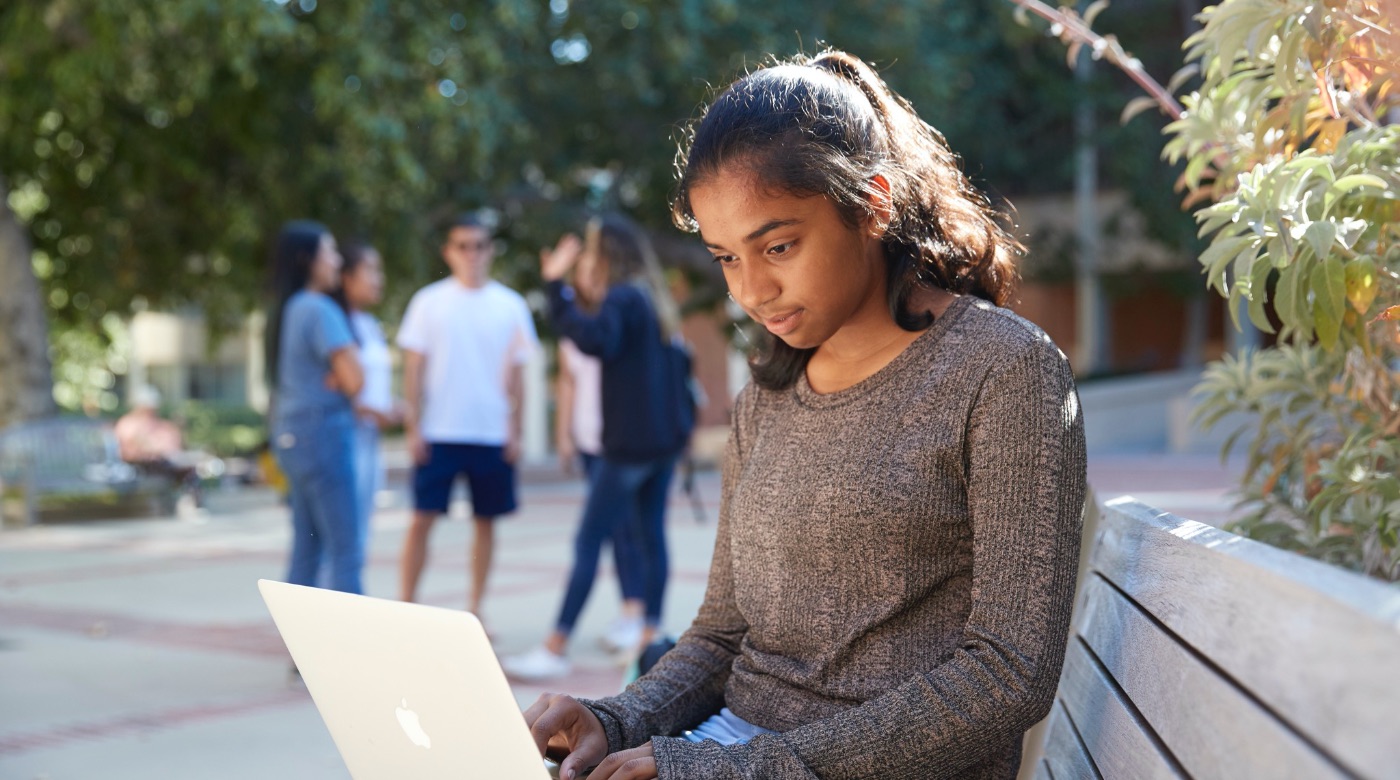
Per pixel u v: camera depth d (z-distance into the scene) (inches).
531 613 275.7
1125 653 56.8
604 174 768.9
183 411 1043.3
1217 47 74.5
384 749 62.4
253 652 239.9
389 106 529.3
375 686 59.7
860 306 67.2
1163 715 47.6
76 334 893.8
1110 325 1184.2
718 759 60.4
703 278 807.1
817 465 66.0
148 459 590.6
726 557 76.3
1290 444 94.7
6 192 595.5
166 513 574.9
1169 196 873.5
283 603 63.1
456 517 532.4
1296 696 34.4
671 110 673.6
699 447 953.5
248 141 573.0
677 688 73.8
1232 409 98.7
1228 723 39.9
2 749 172.7
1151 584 54.3
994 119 842.8
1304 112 74.9
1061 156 886.4
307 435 210.7
